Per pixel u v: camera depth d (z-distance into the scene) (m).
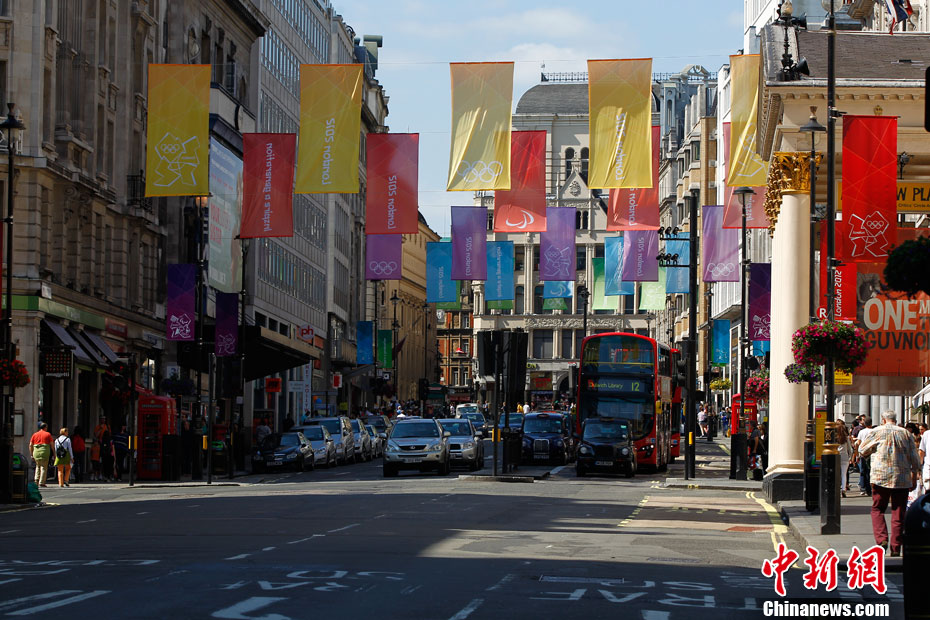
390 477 54.28
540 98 164.62
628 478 54.16
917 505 12.12
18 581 16.91
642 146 41.62
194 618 13.50
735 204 51.69
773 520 31.56
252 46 85.81
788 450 37.97
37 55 51.28
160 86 43.50
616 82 41.81
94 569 18.41
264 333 63.19
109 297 59.34
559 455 64.75
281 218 45.69
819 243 38.38
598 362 59.88
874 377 36.19
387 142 44.84
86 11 57.25
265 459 60.62
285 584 16.66
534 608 15.03
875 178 27.94
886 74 38.25
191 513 31.70
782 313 38.16
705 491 44.31
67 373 49.38
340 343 119.56
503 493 40.53
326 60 113.06
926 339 35.94
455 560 20.31
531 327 165.00
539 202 45.28
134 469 50.38
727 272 52.31
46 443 47.62
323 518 29.42
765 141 41.34
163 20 69.25
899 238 35.28
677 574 19.38
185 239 70.25
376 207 44.78
